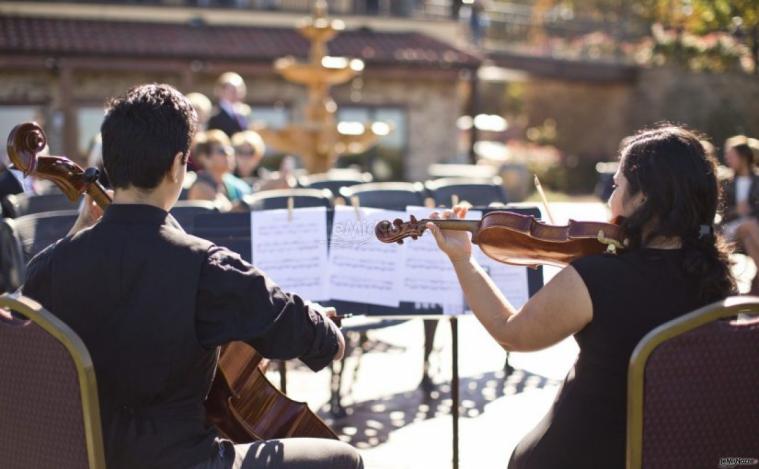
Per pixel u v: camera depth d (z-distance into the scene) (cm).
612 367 187
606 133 1991
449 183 615
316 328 188
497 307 205
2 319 179
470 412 416
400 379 470
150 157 180
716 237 192
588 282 185
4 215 476
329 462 194
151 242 178
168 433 178
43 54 1244
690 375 175
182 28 1459
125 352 176
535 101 2338
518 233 207
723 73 1633
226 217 323
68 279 179
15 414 179
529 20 2028
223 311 178
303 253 311
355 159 1502
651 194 187
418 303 306
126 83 1348
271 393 225
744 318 213
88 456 170
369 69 1437
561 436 194
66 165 211
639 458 176
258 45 1407
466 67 1470
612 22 1941
